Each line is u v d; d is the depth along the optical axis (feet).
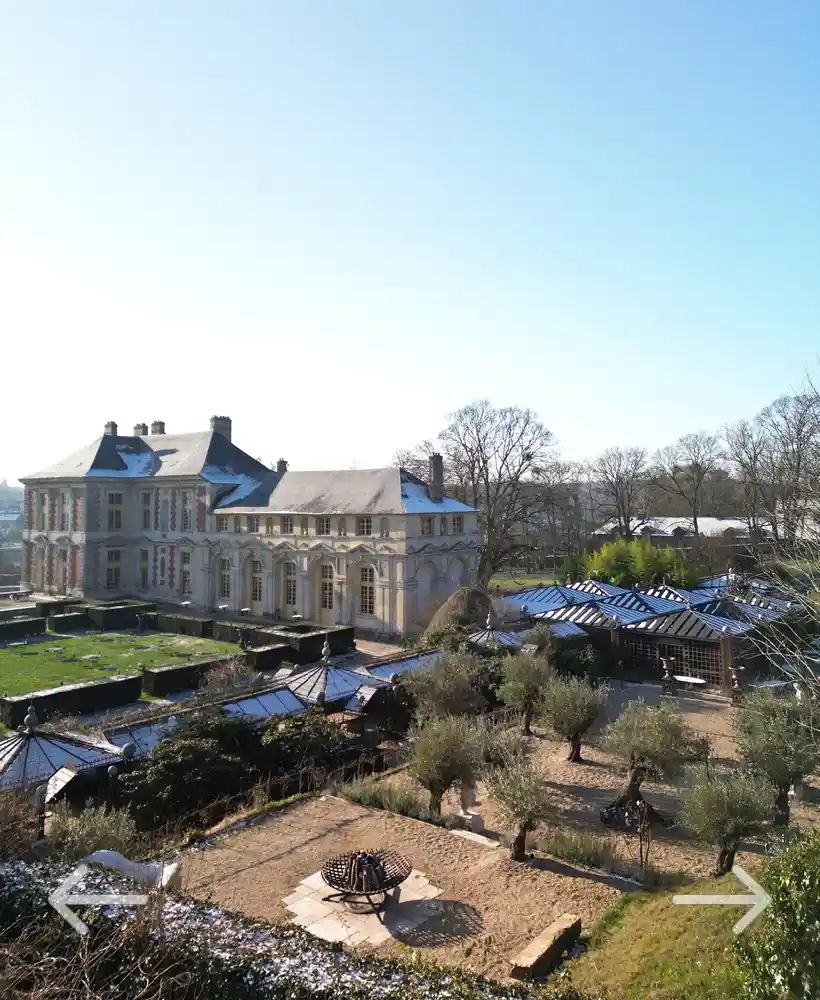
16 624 179.32
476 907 53.26
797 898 32.01
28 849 50.60
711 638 127.24
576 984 41.68
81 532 242.58
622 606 151.84
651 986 39.70
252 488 224.94
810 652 96.84
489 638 125.49
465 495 262.67
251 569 215.92
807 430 175.52
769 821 66.54
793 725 72.59
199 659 154.92
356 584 191.52
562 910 52.95
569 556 248.73
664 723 71.10
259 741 81.15
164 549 239.30
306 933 36.76
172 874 47.21
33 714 71.87
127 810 64.44
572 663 126.93
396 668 118.21
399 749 91.71
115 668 148.05
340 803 72.59
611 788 80.89
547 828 70.49
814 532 96.68
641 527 326.44
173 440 254.27
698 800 58.80
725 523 318.04
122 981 33.76
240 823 67.15
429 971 33.78
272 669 144.97
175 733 81.20
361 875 52.08
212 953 34.19
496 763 76.69
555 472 326.44
